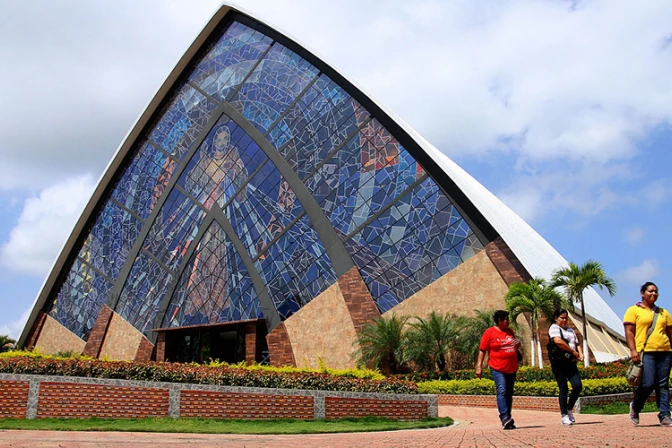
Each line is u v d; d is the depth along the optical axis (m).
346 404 15.49
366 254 31.95
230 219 38.47
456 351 27.52
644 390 8.74
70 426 12.08
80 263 48.25
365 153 33.75
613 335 38.09
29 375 13.59
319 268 33.28
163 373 14.77
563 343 10.22
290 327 33.41
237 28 43.59
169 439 10.35
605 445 5.86
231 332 37.47
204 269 38.97
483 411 20.62
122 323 42.78
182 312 39.38
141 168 46.00
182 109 44.62
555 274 25.59
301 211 35.00
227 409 14.42
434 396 16.36
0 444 8.29
